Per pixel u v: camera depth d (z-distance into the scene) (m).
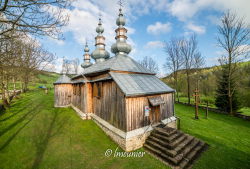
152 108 9.11
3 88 13.62
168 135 7.43
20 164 5.68
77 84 14.72
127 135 7.20
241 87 19.08
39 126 10.03
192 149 7.46
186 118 14.59
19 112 13.52
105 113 9.68
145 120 8.48
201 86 31.84
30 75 21.11
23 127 9.58
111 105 8.88
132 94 7.27
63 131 9.38
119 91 8.00
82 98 12.91
